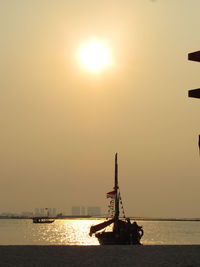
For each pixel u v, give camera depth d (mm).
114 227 84438
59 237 173250
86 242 144125
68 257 34062
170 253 36281
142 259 33625
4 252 35656
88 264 31734
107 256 34656
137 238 84438
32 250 36750
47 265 31281
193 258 34094
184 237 185750
